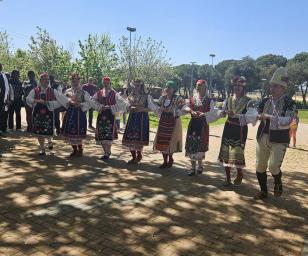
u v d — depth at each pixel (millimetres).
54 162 7785
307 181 7762
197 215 5305
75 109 8211
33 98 7996
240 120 6297
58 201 5500
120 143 10859
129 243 4301
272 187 7000
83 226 4688
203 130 7230
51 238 4309
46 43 36000
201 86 7160
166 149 7703
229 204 5859
